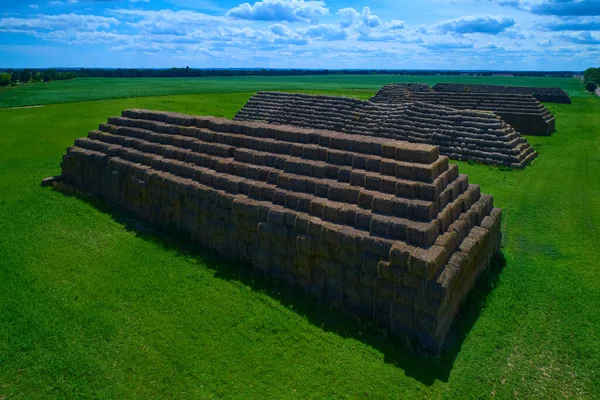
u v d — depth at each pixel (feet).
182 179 52.34
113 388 29.37
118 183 61.05
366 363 31.68
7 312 36.96
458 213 40.83
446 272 33.09
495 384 29.76
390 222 35.53
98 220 57.72
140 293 40.37
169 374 30.63
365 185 40.06
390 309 34.37
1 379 29.99
